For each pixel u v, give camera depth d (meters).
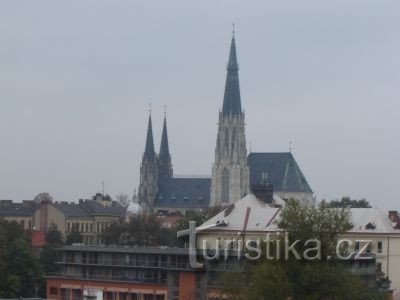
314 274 161.00
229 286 172.38
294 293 163.38
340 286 163.50
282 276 162.00
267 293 161.50
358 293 166.62
